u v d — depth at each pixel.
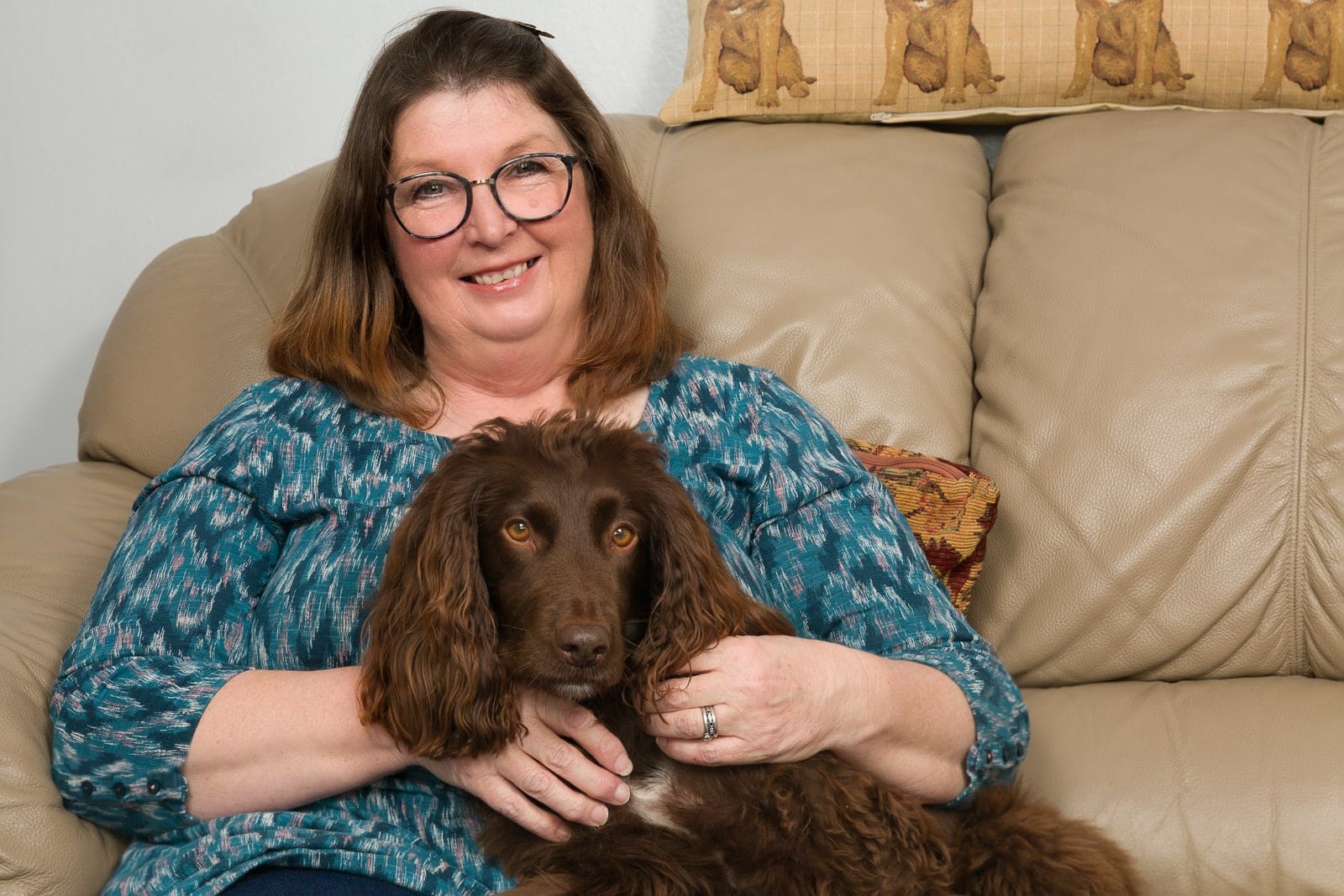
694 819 1.82
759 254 2.81
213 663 2.00
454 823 1.95
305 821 1.91
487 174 2.20
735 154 2.99
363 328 2.29
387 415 2.23
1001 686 2.12
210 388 2.85
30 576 2.32
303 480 2.15
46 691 2.05
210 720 1.90
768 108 3.06
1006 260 2.79
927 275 2.80
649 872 1.72
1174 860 2.19
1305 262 2.59
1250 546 2.48
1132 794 2.25
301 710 1.89
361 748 1.88
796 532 2.25
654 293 2.40
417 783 1.96
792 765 1.88
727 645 1.85
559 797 1.79
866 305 2.76
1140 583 2.49
